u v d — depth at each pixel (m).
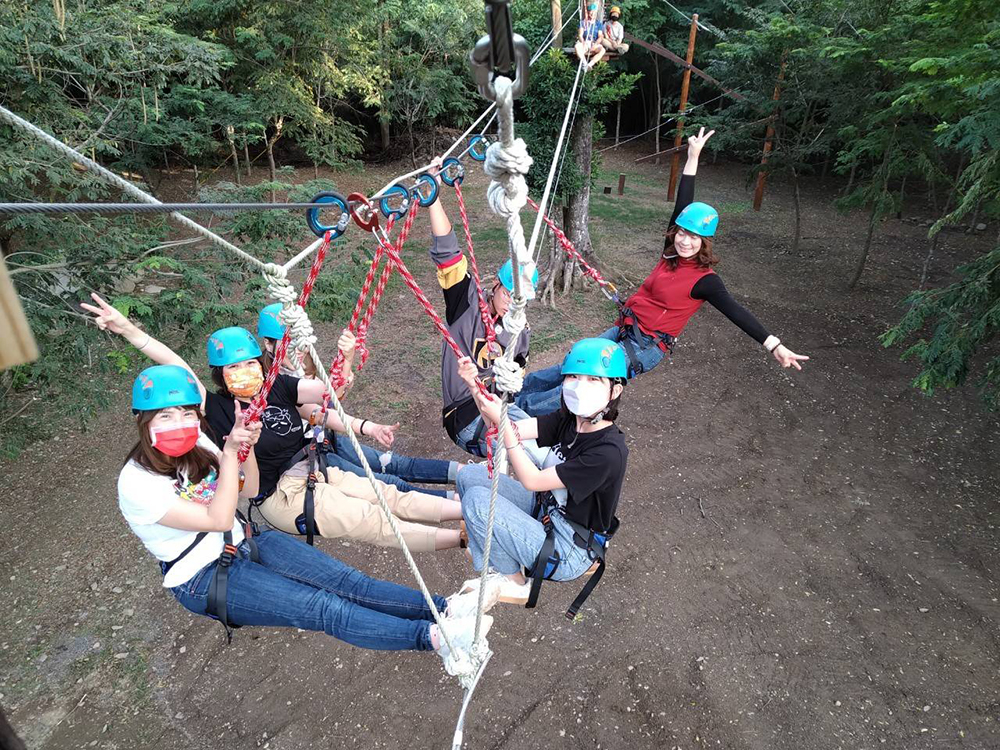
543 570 2.84
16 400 8.16
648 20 20.89
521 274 1.99
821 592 6.05
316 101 17.38
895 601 5.96
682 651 5.46
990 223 16.22
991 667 5.34
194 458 2.82
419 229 14.96
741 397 9.05
